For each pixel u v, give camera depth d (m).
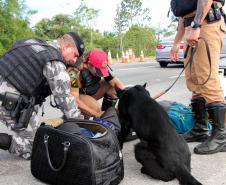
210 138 3.86
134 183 3.17
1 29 22.05
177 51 4.26
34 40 3.66
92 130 3.34
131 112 3.48
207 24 3.77
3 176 3.35
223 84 5.13
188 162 3.16
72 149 2.90
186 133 4.20
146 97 3.53
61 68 3.52
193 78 3.96
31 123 3.66
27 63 3.50
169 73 12.25
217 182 3.16
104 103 4.69
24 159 3.74
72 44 3.67
